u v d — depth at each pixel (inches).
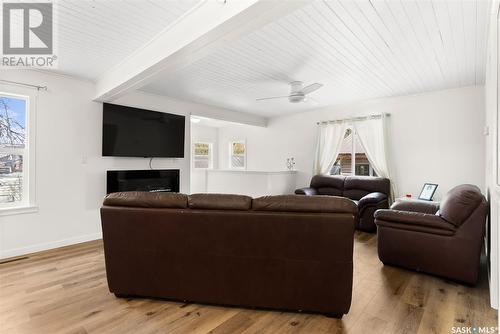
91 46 107.8
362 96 193.0
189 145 205.2
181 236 81.3
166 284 84.1
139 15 85.4
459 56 121.3
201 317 77.1
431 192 168.1
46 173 137.2
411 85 165.9
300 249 75.3
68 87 143.8
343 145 224.8
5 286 96.0
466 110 166.9
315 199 75.4
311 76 149.3
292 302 77.6
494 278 80.4
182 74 145.8
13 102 131.6
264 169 277.7
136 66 112.6
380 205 172.9
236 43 109.1
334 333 69.6
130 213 83.4
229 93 183.5
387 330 70.9
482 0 79.5
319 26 96.0
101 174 157.2
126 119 163.8
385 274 107.4
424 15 88.5
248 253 78.3
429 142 179.9
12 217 127.4
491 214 86.9
